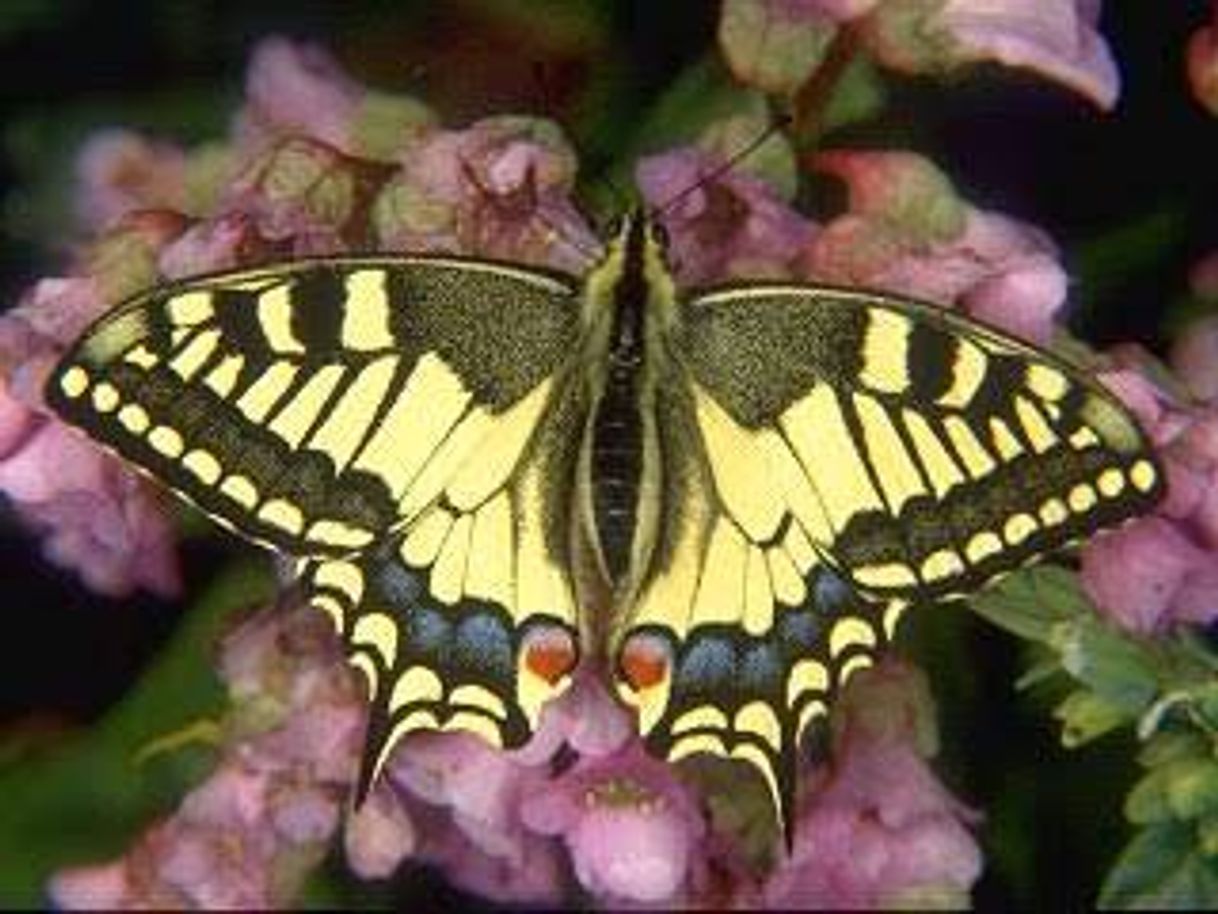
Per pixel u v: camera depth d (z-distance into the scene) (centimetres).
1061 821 36
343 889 38
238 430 30
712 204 33
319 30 36
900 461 31
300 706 34
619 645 31
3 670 39
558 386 31
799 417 31
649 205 33
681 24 35
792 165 33
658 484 31
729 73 34
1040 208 37
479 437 31
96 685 39
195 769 37
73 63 38
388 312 31
